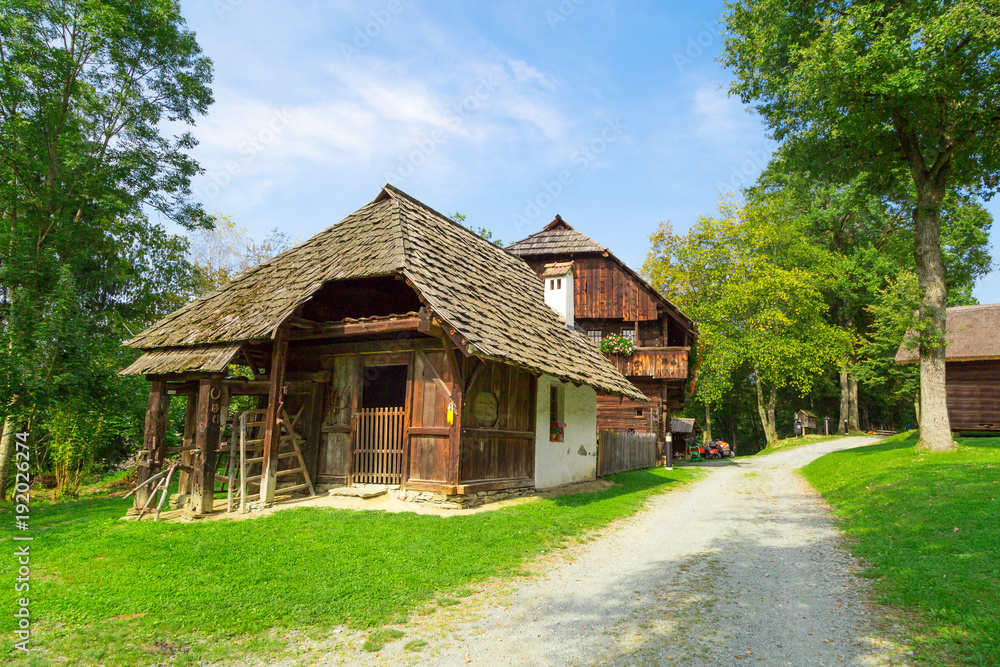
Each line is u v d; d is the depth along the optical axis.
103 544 7.72
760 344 36.81
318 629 5.29
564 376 12.23
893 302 19.75
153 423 10.77
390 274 10.31
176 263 22.05
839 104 15.85
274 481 10.44
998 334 23.05
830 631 5.21
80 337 15.49
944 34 13.26
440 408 10.81
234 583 6.33
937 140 16.50
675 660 4.66
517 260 19.28
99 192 18.41
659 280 39.62
